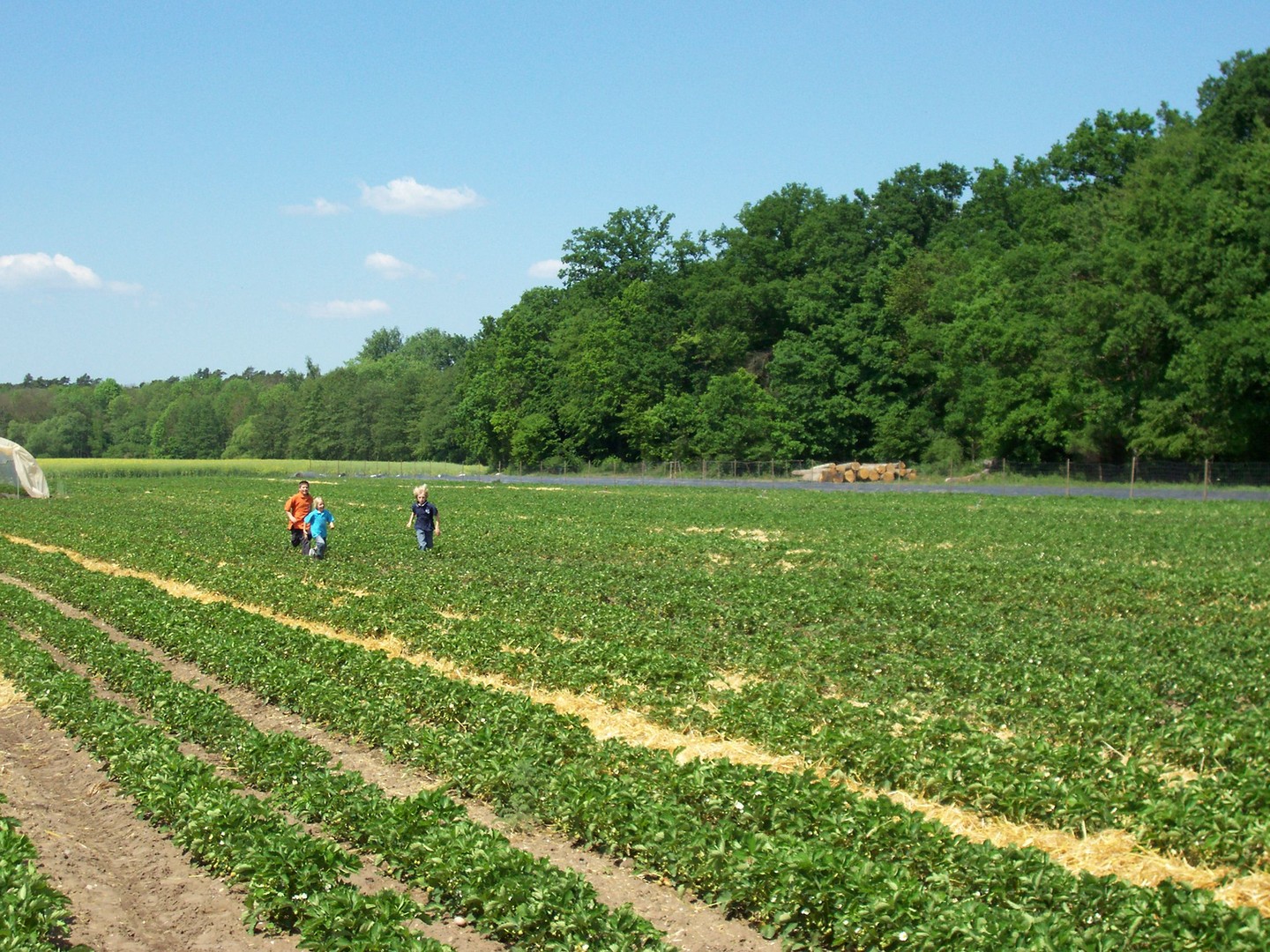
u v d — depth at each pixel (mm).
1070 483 64500
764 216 102062
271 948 8328
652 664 15867
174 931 8570
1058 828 10203
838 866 8422
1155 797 10266
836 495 59781
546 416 102188
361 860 9547
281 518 44781
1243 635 18344
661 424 94250
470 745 11969
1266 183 62688
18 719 14719
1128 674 15352
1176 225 63844
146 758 11664
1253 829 9352
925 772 11148
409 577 25453
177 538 35250
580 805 10219
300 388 149125
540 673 15898
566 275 125438
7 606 22172
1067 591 23156
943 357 87000
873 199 115438
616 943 7789
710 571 26859
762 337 100812
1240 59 84062
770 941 8359
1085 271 76562
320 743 13484
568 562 29906
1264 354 57844
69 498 60719
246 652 16875
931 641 17953
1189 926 7477
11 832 9391
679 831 9438
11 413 167625
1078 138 94438
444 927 8586
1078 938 7387
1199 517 42625
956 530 37688
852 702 14828
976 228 105125
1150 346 64562
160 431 153125
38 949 7672
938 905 7836
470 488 73875
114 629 21109
